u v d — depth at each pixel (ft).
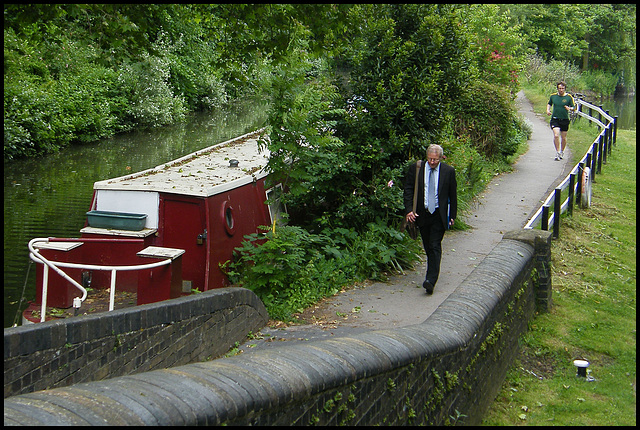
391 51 32.40
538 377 21.38
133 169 61.11
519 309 22.93
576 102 81.10
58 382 14.84
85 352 15.51
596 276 29.96
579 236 35.94
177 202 27.66
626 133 76.43
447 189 25.70
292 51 26.07
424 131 33.22
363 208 31.30
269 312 24.81
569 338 23.70
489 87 53.83
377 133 32.91
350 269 28.02
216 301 20.47
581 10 172.86
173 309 18.37
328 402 11.57
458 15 35.55
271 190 33.55
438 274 26.07
